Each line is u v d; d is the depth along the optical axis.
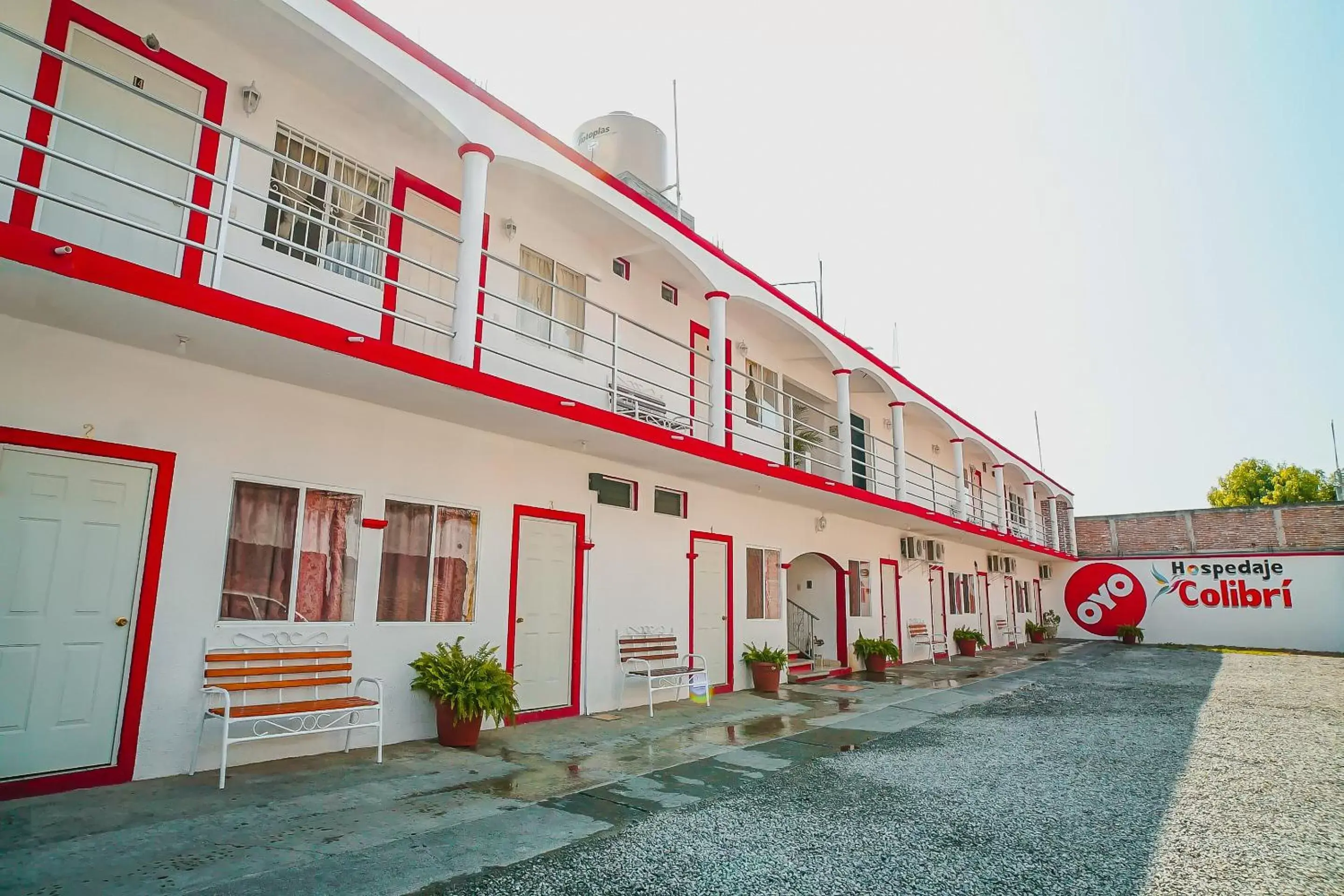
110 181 6.30
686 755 7.65
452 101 7.48
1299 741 8.88
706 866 4.55
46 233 5.85
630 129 12.88
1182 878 4.51
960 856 4.82
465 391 7.28
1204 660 20.45
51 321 5.59
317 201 7.66
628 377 11.41
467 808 5.59
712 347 11.22
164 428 6.24
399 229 8.38
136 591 6.02
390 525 7.93
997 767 7.33
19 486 5.55
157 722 5.98
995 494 26.44
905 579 19.41
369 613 7.53
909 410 18.41
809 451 16.59
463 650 8.40
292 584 7.01
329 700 6.91
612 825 5.30
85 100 6.17
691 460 10.65
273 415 6.96
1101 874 4.55
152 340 5.98
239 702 6.44
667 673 10.79
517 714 8.96
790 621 16.94
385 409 7.91
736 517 13.24
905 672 16.64
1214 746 8.55
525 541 9.37
